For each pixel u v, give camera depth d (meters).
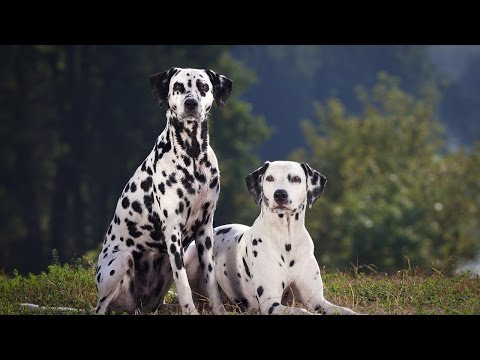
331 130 50.81
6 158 42.09
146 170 10.96
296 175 10.30
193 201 10.80
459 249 33.50
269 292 10.41
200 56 46.88
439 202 36.72
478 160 41.12
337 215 35.28
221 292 11.28
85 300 11.74
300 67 97.38
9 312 10.70
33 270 35.41
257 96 92.81
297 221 10.41
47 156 43.12
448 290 11.66
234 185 43.62
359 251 31.77
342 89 98.12
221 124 46.12
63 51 44.66
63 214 42.34
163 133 10.96
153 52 45.31
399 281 12.38
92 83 44.62
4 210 40.53
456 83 114.00
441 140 50.84
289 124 92.81
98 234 42.19
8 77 44.03
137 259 11.18
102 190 43.09
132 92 44.16
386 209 34.00
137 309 10.82
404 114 51.16
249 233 10.78
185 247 11.42
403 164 44.69
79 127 43.72
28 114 43.53
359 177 42.25
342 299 11.48
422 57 102.94
